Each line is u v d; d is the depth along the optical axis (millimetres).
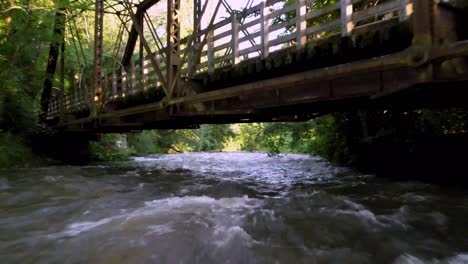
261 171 14359
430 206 6570
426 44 3457
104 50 29797
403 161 10789
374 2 7582
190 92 8391
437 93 4809
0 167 14578
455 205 6602
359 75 5219
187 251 4312
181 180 11406
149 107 9297
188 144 37031
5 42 14961
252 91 6137
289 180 11156
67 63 25547
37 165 16484
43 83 20734
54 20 17141
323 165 15000
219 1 7316
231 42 6996
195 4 8070
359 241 4703
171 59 8594
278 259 4113
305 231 5125
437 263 3945
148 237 4789
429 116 9961
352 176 11188
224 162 19875
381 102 6578
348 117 13023
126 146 27312
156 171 14742
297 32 5637
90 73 26922
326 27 5223
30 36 16078
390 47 4891
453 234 4945
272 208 6566
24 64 18250
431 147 9898
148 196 8109
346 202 7035
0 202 7578
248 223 5516
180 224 5383
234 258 4145
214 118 10180
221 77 7465
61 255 4309
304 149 23156
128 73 12758
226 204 6926
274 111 8219
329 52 5254
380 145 11773
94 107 13219
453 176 9031
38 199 7867
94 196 8172
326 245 4559
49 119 21141
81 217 6109
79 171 14391
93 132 17812
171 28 8672
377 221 5621
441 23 3518
